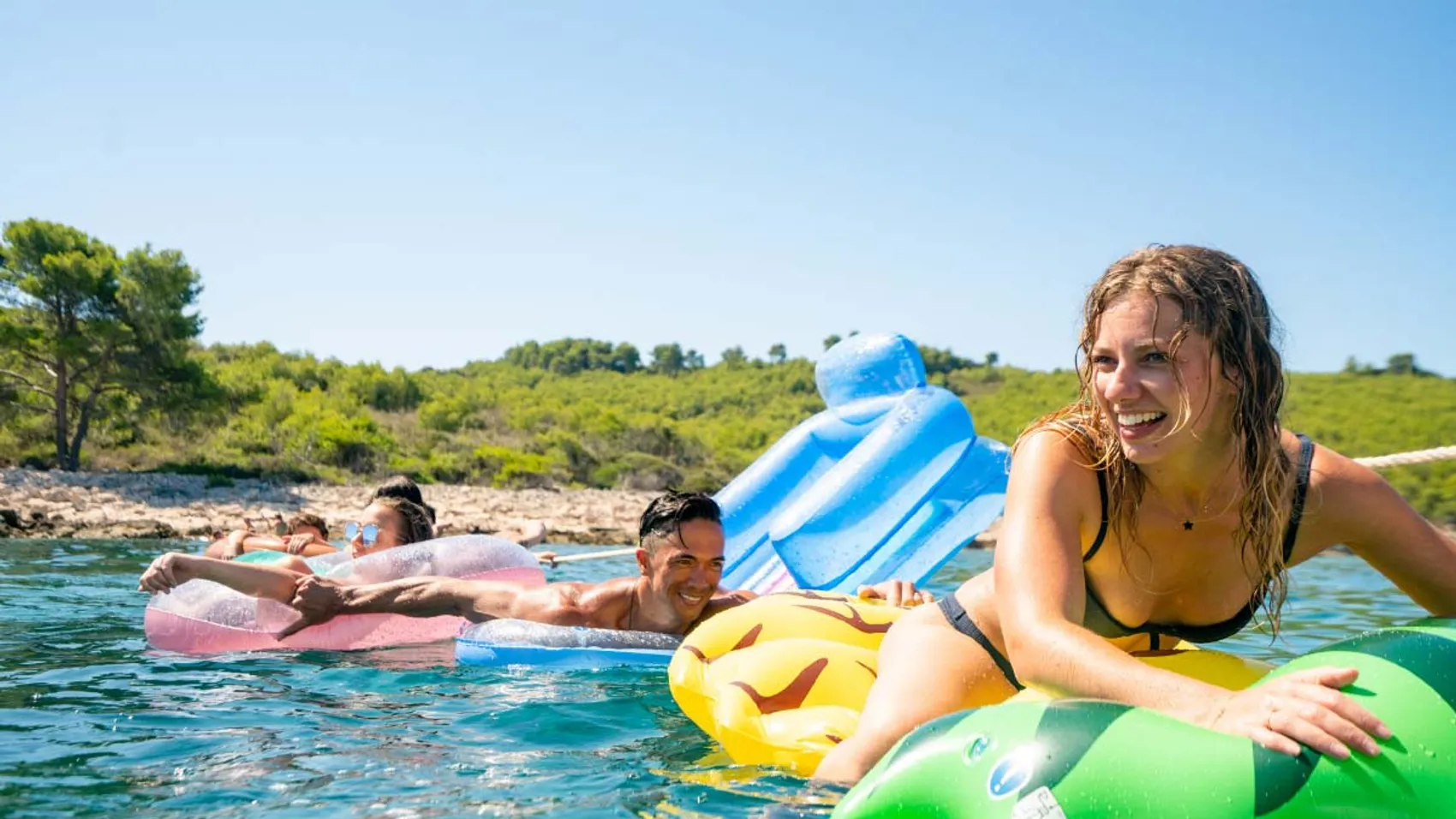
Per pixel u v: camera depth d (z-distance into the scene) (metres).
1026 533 2.06
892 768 2.01
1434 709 1.75
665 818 2.34
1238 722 1.77
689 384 63.84
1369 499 2.17
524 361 82.12
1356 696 1.78
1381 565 2.28
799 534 4.89
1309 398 42.66
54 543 11.20
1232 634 2.35
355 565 4.91
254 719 3.29
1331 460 2.19
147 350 20.88
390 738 3.07
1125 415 2.01
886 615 3.45
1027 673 1.97
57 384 20.83
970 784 1.88
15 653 4.46
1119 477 2.12
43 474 17.88
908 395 5.32
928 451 5.05
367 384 34.09
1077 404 2.21
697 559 4.43
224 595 4.69
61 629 5.15
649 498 21.98
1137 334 1.97
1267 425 2.04
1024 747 1.86
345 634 4.66
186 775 2.65
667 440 32.34
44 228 20.27
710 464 31.55
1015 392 52.31
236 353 35.94
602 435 32.41
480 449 26.25
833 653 3.09
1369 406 41.19
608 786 2.61
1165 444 1.99
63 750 2.88
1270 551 2.14
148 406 21.55
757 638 3.25
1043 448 2.13
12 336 19.58
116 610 5.86
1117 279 2.02
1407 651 1.86
